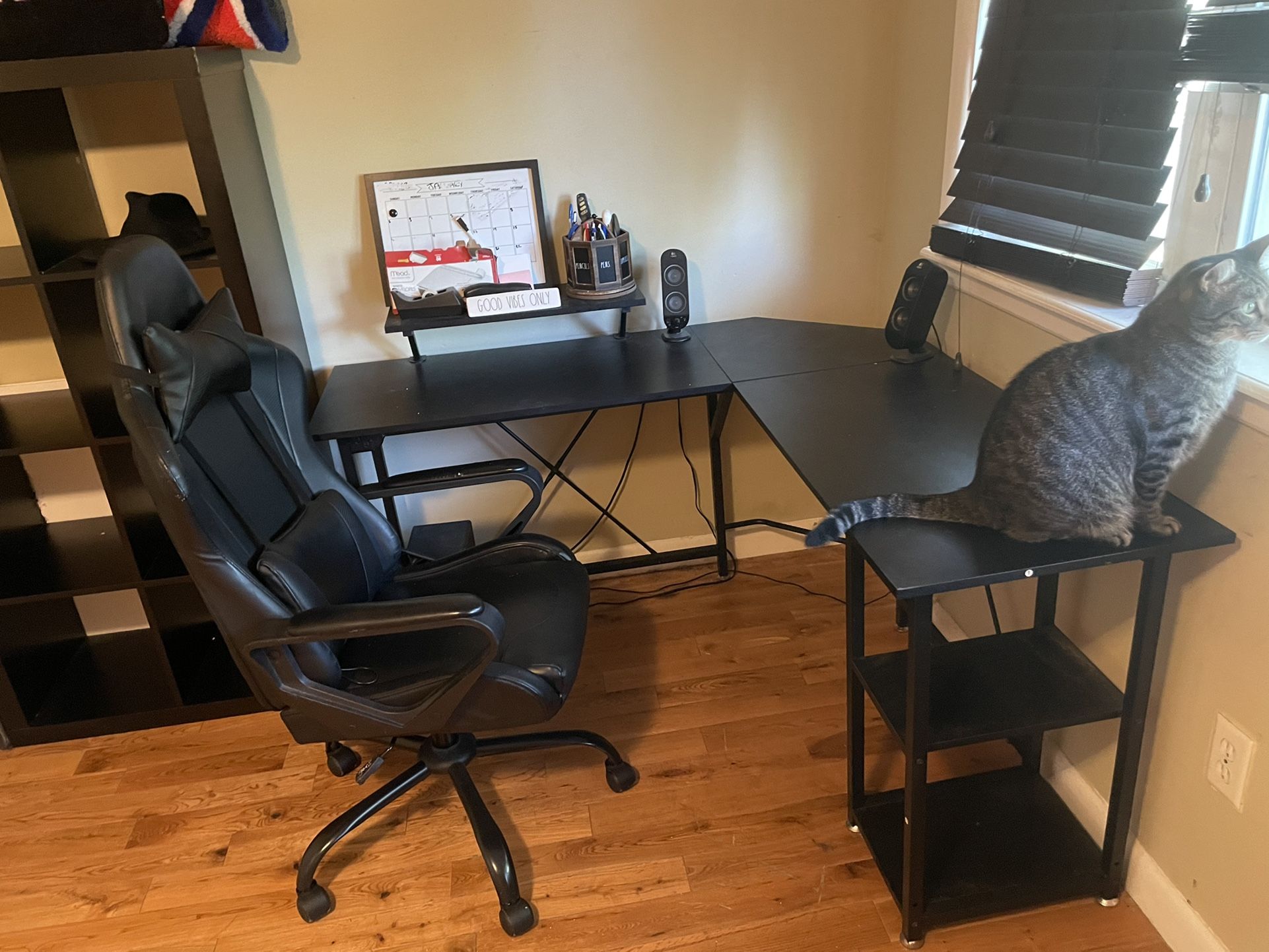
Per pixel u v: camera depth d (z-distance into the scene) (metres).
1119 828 1.54
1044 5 1.71
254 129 2.10
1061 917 1.60
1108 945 1.55
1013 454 1.31
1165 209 1.46
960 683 1.54
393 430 1.96
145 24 1.71
